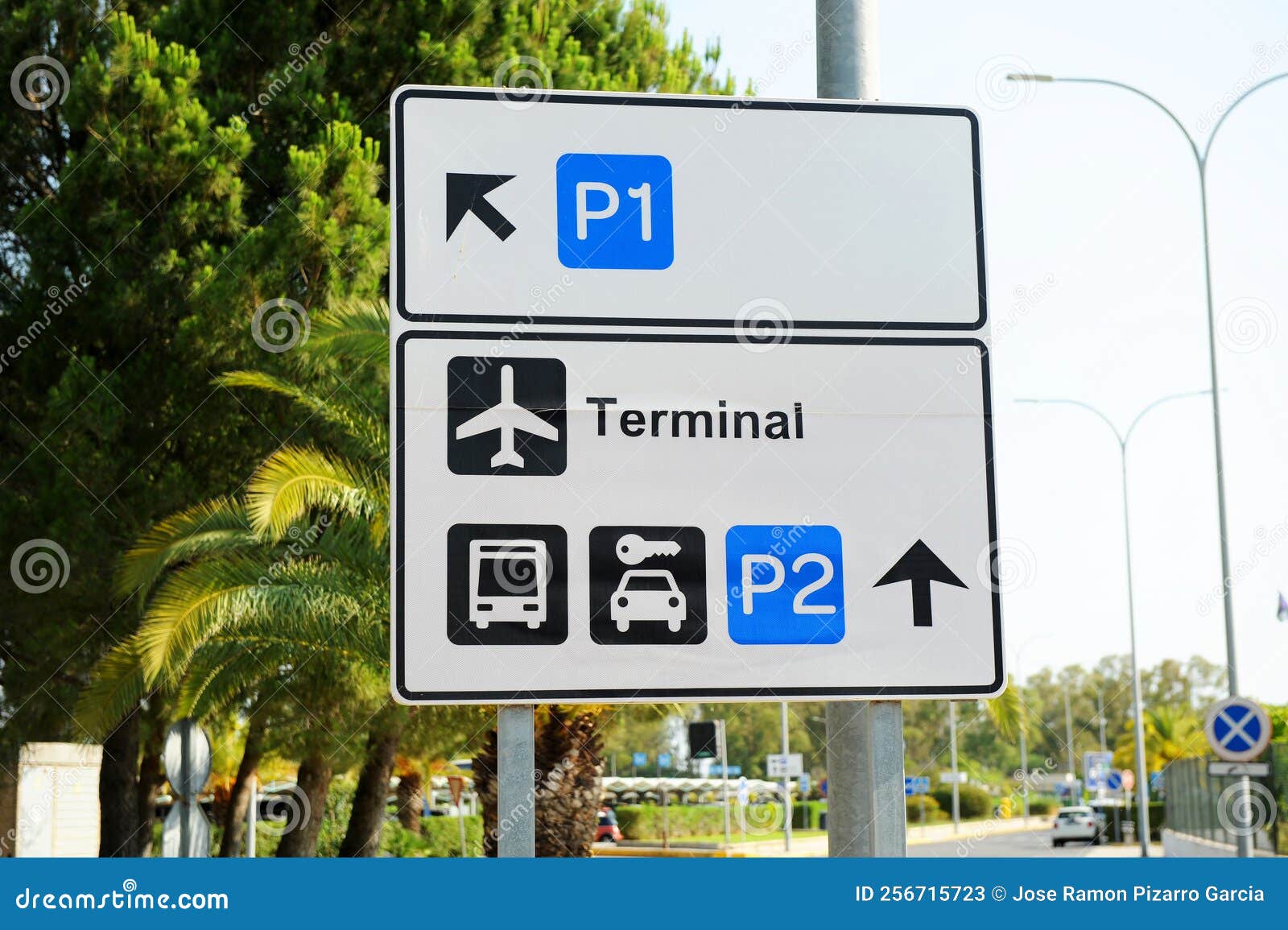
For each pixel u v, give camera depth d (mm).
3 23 14750
